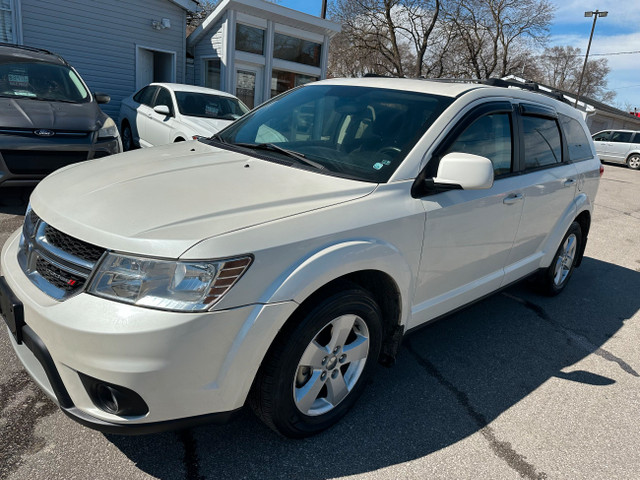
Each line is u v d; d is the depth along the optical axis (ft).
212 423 6.48
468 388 9.75
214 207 6.68
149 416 5.98
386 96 10.06
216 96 28.55
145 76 42.83
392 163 8.45
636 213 33.06
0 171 16.01
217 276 5.91
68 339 5.81
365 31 92.84
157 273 5.81
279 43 46.70
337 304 7.11
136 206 6.64
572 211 13.65
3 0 33.37
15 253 7.48
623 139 69.41
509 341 12.01
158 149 10.13
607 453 8.22
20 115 16.90
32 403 7.97
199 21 69.36
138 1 39.86
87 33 37.76
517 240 11.47
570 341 12.37
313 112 10.48
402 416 8.61
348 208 7.41
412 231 8.17
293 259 6.53
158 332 5.65
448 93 9.75
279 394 6.84
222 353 6.09
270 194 7.27
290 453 7.41
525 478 7.45
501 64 110.73
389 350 8.91
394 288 8.25
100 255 6.05
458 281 9.98
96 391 5.99
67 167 9.12
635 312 14.84
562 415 9.18
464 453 7.84
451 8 89.97
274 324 6.32
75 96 20.90
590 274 18.29
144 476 6.70
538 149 11.98
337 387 7.87
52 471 6.62
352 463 7.35
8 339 9.65
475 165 7.98
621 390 10.28
